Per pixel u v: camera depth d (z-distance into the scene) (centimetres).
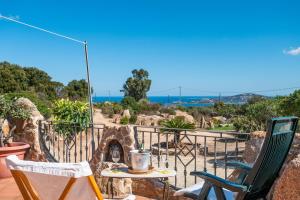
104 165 520
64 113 887
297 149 365
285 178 274
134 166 368
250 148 412
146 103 3875
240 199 279
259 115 1593
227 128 2470
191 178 839
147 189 507
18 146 600
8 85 3316
